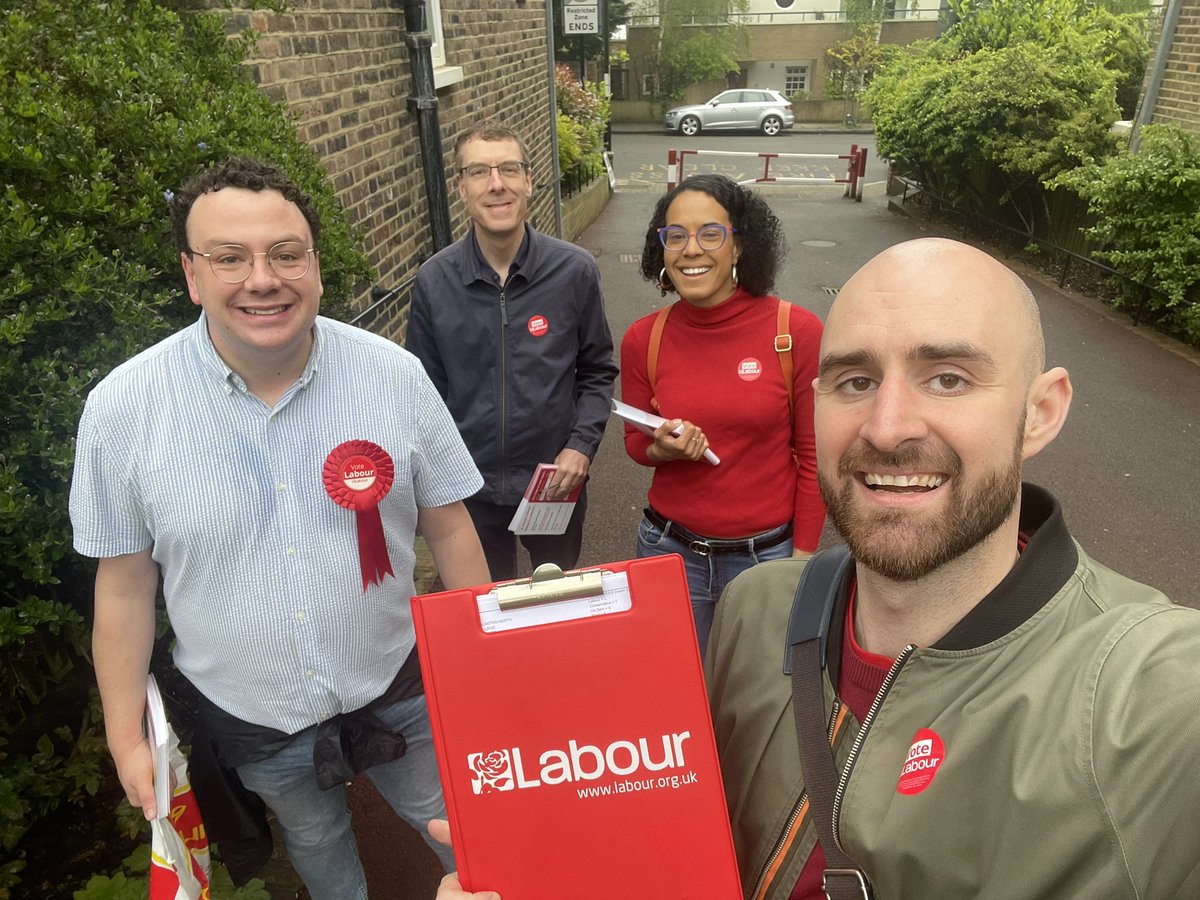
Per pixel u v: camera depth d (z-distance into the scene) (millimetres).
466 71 6453
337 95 4117
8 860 2330
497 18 7391
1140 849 770
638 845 1057
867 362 938
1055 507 952
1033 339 946
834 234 12141
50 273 1953
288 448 1577
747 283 2279
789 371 2277
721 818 1059
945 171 11969
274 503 1576
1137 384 6184
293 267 1476
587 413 2918
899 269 937
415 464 1752
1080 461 5027
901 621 989
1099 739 803
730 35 37406
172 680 2480
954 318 892
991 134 10391
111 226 2086
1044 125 10125
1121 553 4113
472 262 2762
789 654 1108
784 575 1229
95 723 2439
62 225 2004
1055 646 881
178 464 1528
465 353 2818
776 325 2275
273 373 1555
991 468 903
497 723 1051
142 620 1684
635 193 17000
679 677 1056
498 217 2639
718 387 2297
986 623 910
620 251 11234
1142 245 7293
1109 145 9945
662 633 1055
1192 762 764
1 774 2232
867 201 15297
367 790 2744
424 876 2439
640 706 1055
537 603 1050
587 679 1053
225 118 2461
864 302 947
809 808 1038
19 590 2109
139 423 1521
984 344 891
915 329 899
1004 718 865
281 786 1807
